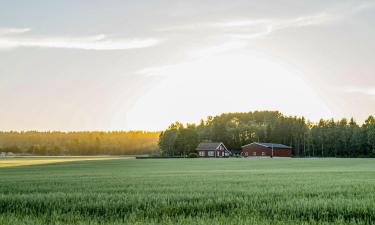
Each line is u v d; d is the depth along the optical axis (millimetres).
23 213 16016
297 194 20734
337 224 13320
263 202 17750
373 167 67250
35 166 80625
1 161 123688
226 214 15164
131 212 15695
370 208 15422
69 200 18844
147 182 31141
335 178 35969
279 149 176500
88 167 72938
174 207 16344
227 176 40312
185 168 66438
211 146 180875
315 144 192125
